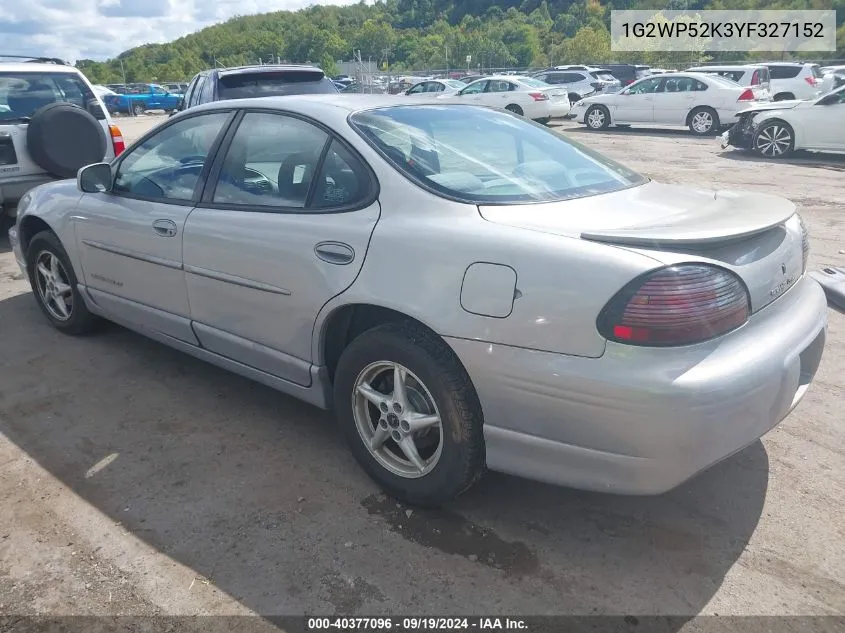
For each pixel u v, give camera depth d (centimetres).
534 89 1959
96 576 241
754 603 225
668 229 227
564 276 219
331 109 304
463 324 237
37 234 449
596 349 214
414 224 257
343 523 267
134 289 382
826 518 266
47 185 466
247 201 318
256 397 373
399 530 263
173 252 345
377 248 262
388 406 271
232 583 237
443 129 312
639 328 209
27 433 337
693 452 211
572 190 281
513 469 241
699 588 232
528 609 224
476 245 238
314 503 280
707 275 215
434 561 246
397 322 265
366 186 277
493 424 240
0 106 675
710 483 289
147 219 360
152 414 354
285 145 310
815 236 680
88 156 653
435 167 279
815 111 1200
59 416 353
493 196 264
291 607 226
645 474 217
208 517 271
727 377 210
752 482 289
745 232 226
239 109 337
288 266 290
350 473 301
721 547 251
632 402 209
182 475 300
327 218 283
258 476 299
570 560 246
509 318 228
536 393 225
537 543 255
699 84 1702
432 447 275
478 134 318
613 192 286
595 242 223
